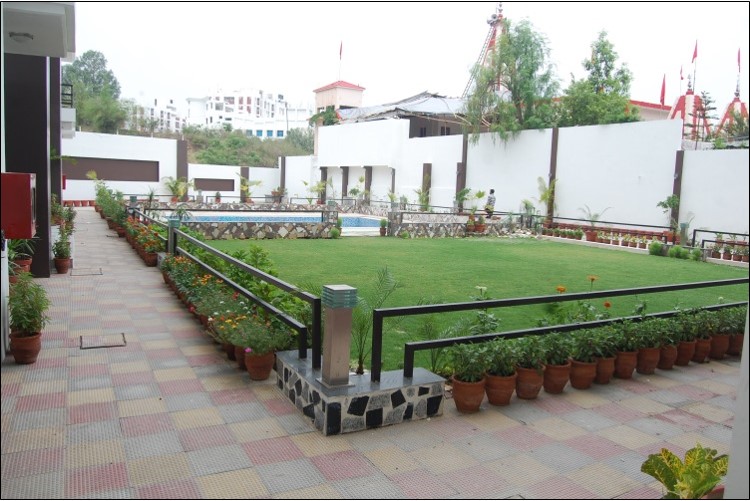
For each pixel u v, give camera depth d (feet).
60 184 49.85
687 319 16.75
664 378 15.34
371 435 10.89
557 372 13.50
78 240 41.50
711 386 14.82
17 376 13.35
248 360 13.44
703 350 16.90
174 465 9.43
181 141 100.07
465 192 75.20
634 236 55.11
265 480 9.07
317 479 9.17
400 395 11.46
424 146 87.25
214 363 14.71
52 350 15.39
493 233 63.41
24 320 13.96
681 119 55.83
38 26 16.62
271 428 10.99
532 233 64.08
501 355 12.55
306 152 152.05
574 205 66.80
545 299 13.87
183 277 21.97
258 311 15.65
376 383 11.47
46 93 24.99
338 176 104.83
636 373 15.65
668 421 12.29
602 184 63.57
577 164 66.18
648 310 24.27
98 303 21.09
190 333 17.43
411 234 58.23
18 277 14.53
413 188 89.30
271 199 109.50
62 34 17.38
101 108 126.93
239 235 49.80
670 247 48.42
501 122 73.26
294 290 12.74
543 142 69.92
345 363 11.19
